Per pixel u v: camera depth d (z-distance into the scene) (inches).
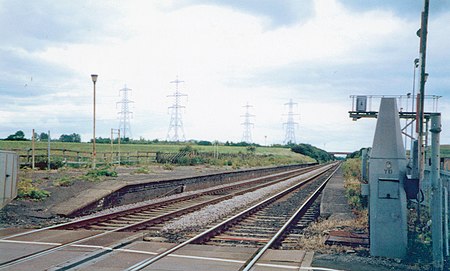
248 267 343.9
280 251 411.2
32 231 481.4
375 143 406.0
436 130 386.3
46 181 935.0
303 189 1353.3
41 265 337.7
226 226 576.4
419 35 412.5
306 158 5659.5
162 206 795.4
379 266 369.1
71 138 5118.1
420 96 404.2
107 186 796.0
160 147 3659.0
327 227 570.3
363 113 746.2
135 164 1861.5
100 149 2901.1
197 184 1222.3
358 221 601.0
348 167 2188.7
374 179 402.6
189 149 2613.2
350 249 424.8
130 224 573.0
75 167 1451.8
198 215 666.8
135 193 860.6
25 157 1373.0
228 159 2731.3
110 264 346.6
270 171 2459.4
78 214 648.4
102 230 520.7
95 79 1245.7
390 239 395.5
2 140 3198.8
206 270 334.3
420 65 399.5
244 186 1457.9
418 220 478.6
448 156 693.3
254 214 732.7
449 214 446.3
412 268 366.0
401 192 397.4
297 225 611.2
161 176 1227.2
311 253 404.5
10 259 354.0
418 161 413.7
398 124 408.2
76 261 348.8
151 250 399.2
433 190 374.9
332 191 1061.8
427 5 390.6
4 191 481.4
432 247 393.4
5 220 558.6
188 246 422.3
